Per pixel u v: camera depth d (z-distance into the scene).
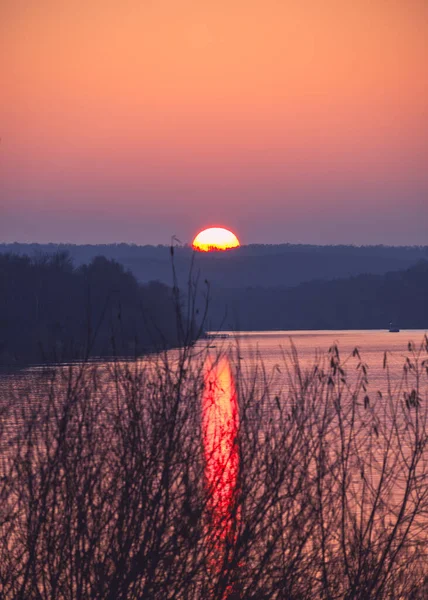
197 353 20.09
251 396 20.92
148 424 19.59
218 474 19.70
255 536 19.83
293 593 20.92
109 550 19.17
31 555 19.16
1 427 19.81
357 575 21.66
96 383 19.75
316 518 20.95
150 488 19.22
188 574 19.38
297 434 21.25
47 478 19.19
